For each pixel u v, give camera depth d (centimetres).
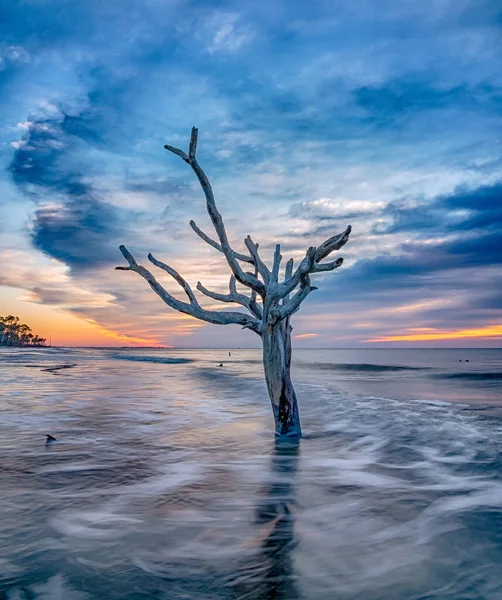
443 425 869
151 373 3061
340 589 289
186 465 617
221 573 310
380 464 624
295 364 4759
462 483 531
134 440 790
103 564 322
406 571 314
